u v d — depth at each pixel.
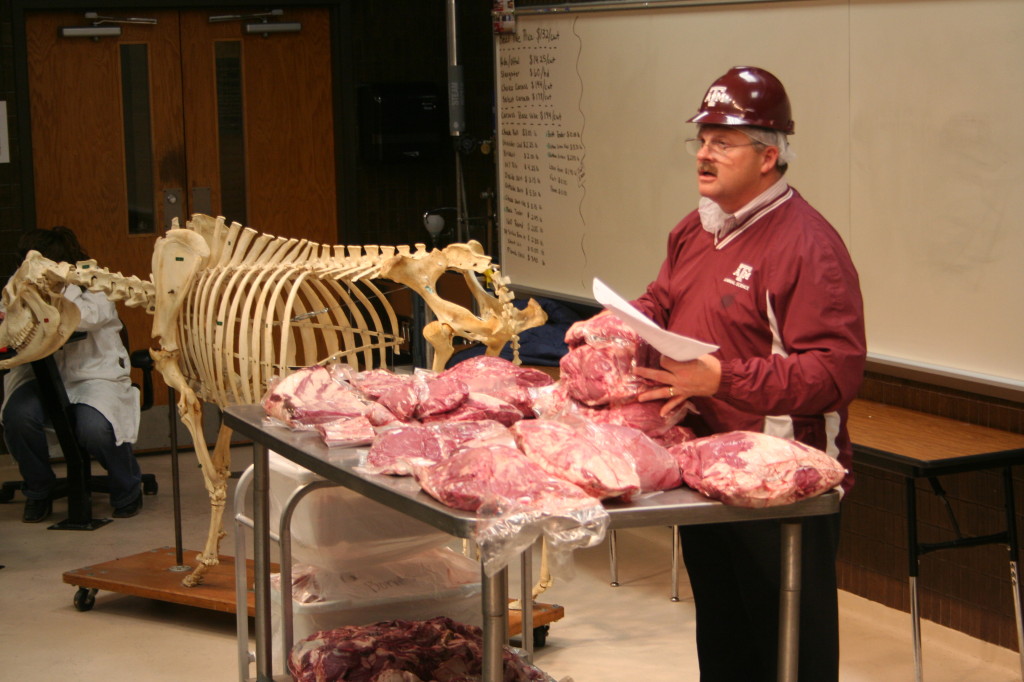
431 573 2.89
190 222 4.56
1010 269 3.48
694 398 2.47
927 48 3.67
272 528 2.92
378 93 7.07
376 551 2.79
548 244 5.70
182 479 6.43
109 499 6.12
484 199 7.44
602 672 3.87
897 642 4.03
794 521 2.08
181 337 4.51
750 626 2.74
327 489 2.69
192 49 6.98
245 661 3.04
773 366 2.21
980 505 3.84
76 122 6.82
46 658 4.10
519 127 5.84
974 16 3.51
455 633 2.59
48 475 5.71
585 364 2.33
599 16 5.13
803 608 2.44
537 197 5.75
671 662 3.94
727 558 2.70
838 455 2.43
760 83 2.36
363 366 6.01
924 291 3.77
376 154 7.12
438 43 7.34
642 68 4.90
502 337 3.89
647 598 4.56
